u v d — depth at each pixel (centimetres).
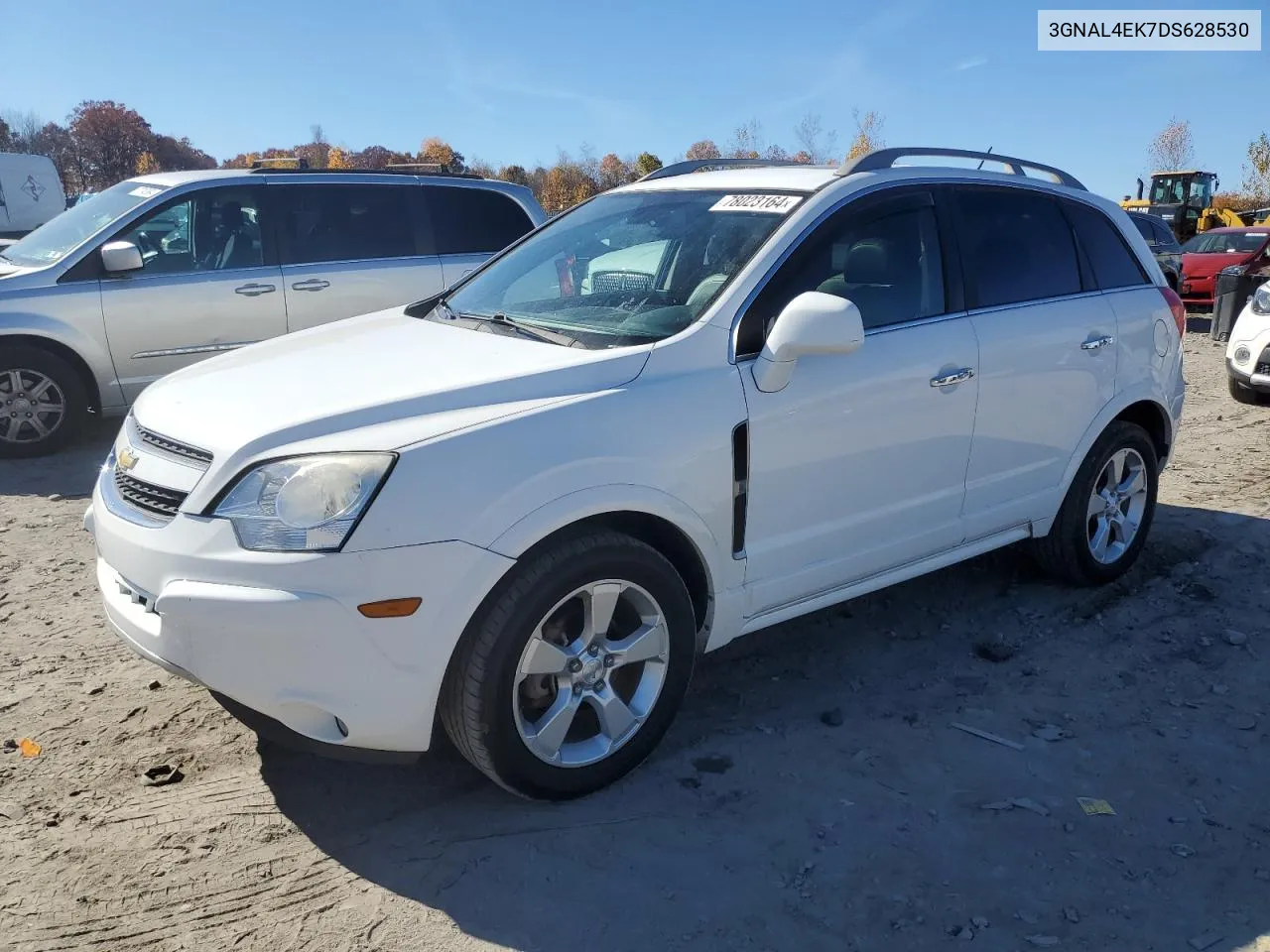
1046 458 432
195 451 290
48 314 696
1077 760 337
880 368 362
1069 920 262
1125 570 486
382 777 324
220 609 267
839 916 263
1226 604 461
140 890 272
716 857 286
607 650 308
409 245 809
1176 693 382
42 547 533
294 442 278
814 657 410
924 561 403
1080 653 415
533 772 298
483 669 282
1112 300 456
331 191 786
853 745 345
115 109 8444
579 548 292
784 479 342
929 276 392
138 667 394
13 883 273
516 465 283
